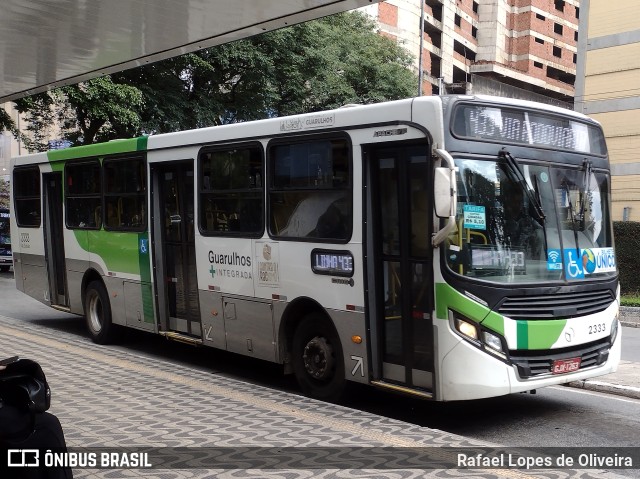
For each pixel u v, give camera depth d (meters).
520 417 6.53
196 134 8.28
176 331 8.98
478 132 5.79
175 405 5.98
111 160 9.81
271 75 22.17
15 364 2.50
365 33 31.77
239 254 7.68
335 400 6.72
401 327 6.06
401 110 5.89
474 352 5.48
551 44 74.75
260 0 6.32
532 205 5.93
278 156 7.20
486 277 5.61
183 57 19.36
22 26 7.38
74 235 10.74
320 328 6.80
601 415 6.64
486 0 70.88
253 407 5.95
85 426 5.28
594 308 6.21
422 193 5.84
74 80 10.03
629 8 25.47
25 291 12.26
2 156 39.75
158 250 9.03
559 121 6.39
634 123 25.31
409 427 5.35
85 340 10.52
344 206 6.42
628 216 25.16
